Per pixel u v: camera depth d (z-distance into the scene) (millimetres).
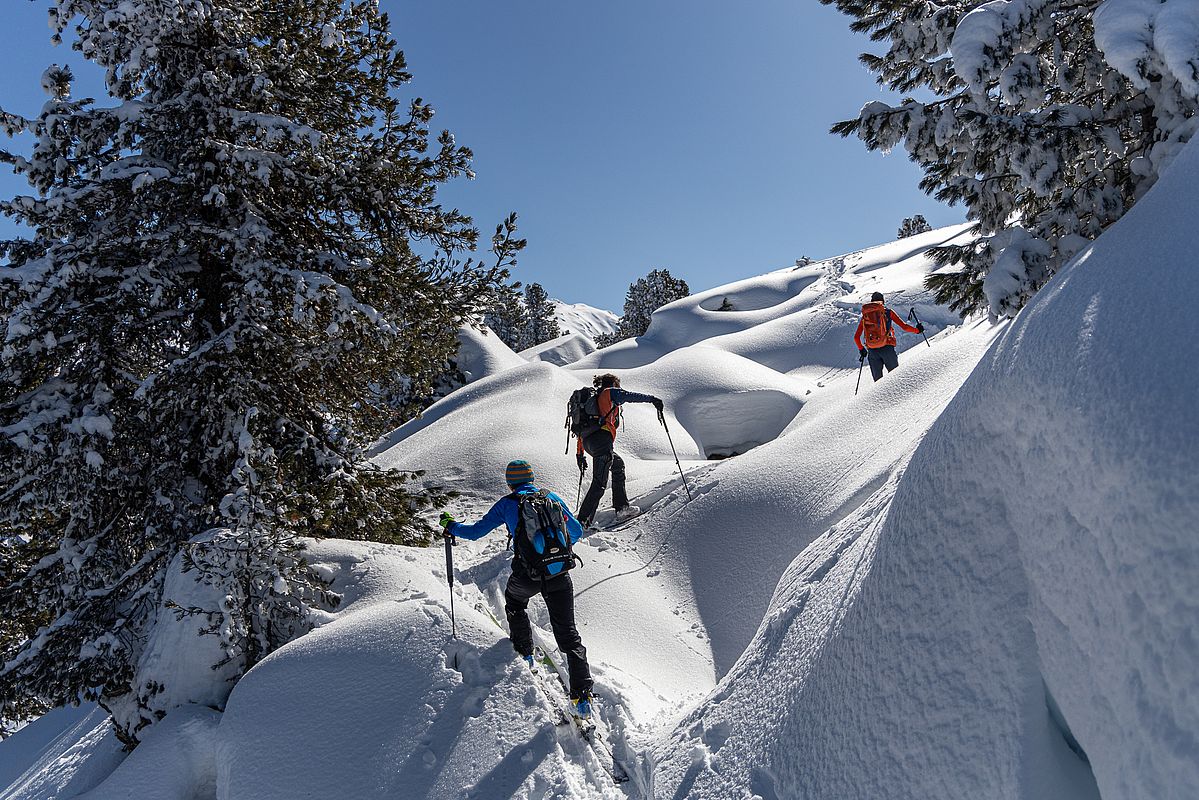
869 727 2432
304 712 4004
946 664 2201
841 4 5434
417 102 8148
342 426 7871
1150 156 3680
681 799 3271
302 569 5516
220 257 6695
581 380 17984
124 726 4871
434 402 19234
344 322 6277
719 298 41031
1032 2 3846
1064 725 1815
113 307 5977
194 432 6477
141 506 6344
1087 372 1925
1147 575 1532
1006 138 3990
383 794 3434
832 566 3957
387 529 7496
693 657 5508
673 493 8047
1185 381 1638
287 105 7211
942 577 2377
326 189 6973
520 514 4219
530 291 65688
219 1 6430
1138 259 2137
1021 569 2064
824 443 7789
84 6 6066
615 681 4754
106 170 5809
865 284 32188
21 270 5438
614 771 3795
